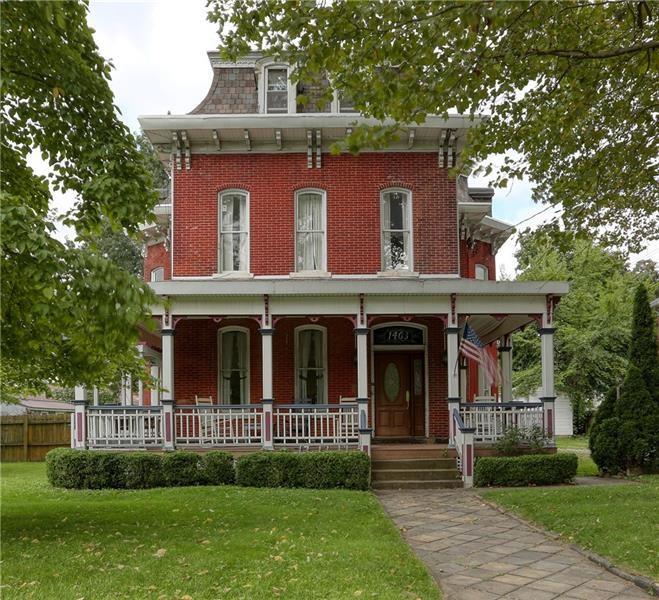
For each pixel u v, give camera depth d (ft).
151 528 32.53
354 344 60.39
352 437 53.42
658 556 26.32
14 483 53.36
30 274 24.75
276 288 52.80
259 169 60.23
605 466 54.39
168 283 52.37
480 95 33.50
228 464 49.44
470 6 25.82
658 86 36.78
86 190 32.04
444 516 37.73
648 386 55.42
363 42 30.42
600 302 106.63
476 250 77.71
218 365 60.03
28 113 32.50
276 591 21.97
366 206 59.77
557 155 40.86
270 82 61.82
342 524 33.32
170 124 57.77
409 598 21.62
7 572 24.44
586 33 34.83
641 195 42.88
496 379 51.03
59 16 27.14
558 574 25.71
